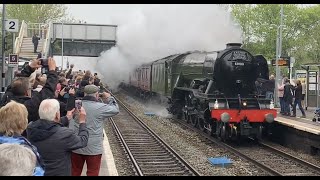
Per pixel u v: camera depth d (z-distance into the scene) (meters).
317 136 12.07
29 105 5.64
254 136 14.95
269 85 19.41
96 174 6.49
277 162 11.19
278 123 14.26
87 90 6.54
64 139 4.85
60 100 8.26
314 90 20.02
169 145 12.95
